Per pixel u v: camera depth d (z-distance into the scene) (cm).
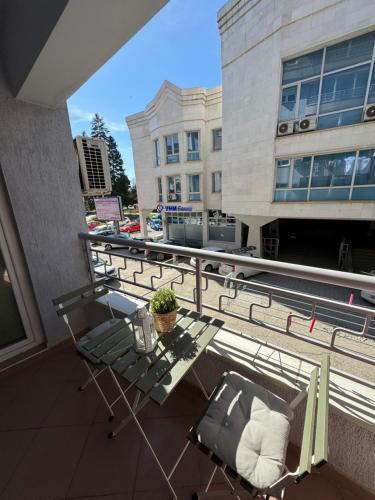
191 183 1216
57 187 181
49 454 119
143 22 91
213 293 602
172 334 120
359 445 99
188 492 104
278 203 785
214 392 102
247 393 101
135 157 1440
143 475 110
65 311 139
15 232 167
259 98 750
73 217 195
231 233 1167
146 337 107
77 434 129
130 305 194
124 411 141
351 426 99
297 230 1500
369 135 607
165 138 1216
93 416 138
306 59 641
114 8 81
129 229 1725
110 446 122
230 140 884
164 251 154
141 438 126
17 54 123
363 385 108
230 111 859
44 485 107
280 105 712
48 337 190
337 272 95
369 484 101
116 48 105
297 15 611
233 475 75
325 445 56
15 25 116
